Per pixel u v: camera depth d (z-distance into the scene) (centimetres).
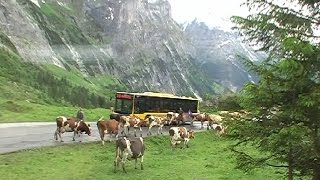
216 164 3144
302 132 1123
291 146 1214
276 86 1199
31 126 4947
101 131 3709
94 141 3812
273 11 1155
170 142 4366
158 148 4028
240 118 1322
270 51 1205
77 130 3791
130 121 4491
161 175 2620
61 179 2319
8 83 17625
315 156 1153
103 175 2531
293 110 1166
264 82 1203
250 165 1390
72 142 3666
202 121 6500
